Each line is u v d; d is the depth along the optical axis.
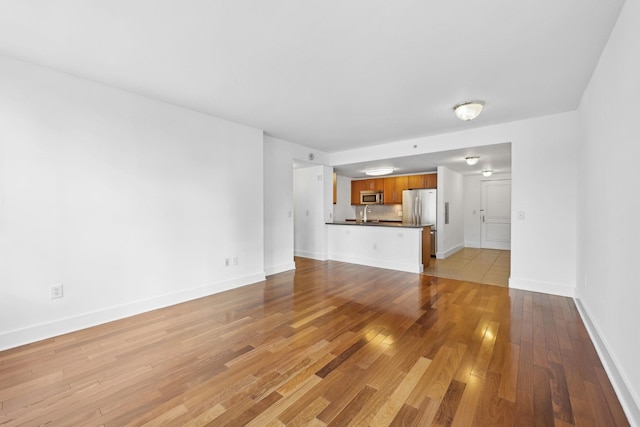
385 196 8.14
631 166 1.64
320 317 2.96
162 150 3.25
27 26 1.89
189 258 3.52
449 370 1.98
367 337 2.50
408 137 4.89
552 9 1.74
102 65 2.44
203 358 2.15
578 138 3.40
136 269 3.05
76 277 2.64
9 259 2.30
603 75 2.21
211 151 3.75
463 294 3.74
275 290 3.95
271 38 2.05
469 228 8.37
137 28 1.93
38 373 1.96
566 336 2.49
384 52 2.23
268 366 2.05
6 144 2.28
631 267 1.62
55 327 2.52
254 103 3.31
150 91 2.97
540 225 3.78
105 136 2.81
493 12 1.77
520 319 2.87
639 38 1.50
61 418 1.55
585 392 1.73
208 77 2.66
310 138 4.99
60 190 2.54
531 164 3.84
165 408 1.62
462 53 2.25
